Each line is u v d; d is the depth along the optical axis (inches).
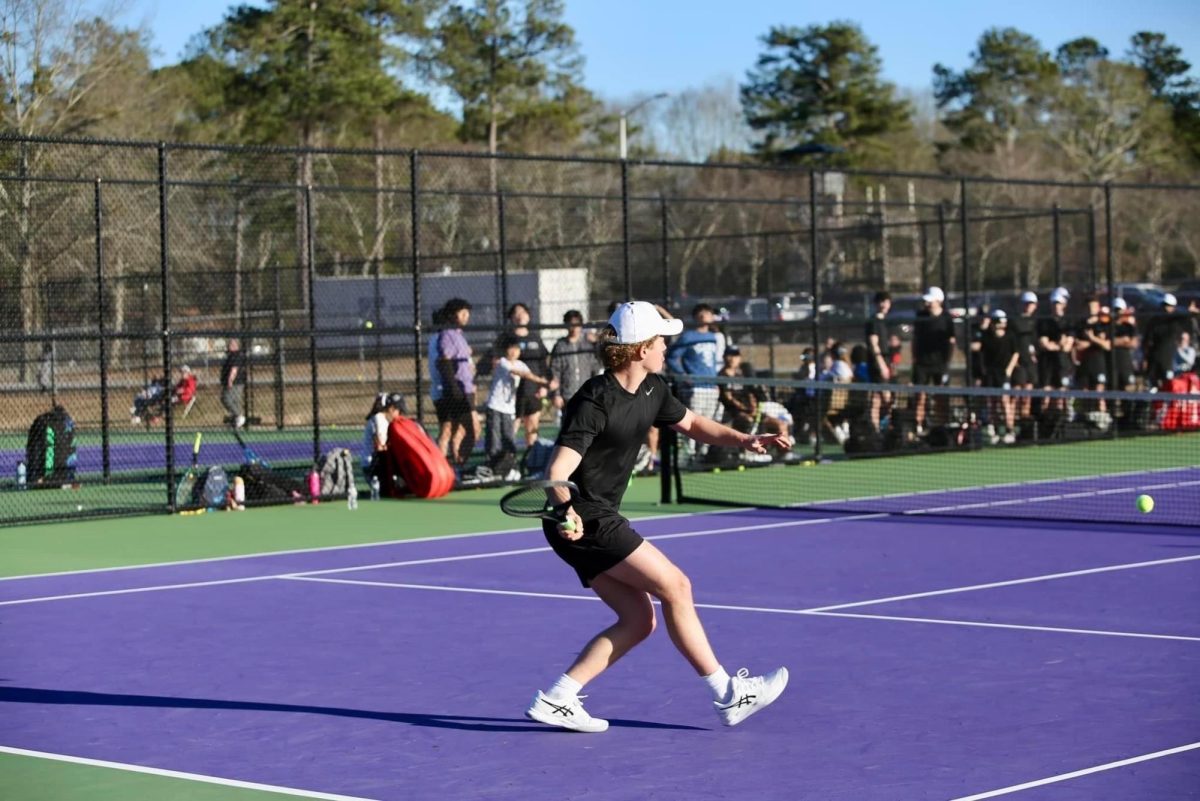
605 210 1888.5
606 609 374.9
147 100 1515.7
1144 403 868.0
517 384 698.8
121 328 1106.1
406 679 299.9
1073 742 244.1
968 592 392.5
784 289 1694.1
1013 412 829.2
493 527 542.9
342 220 1820.9
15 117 1337.4
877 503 603.8
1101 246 2218.3
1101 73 3110.2
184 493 604.7
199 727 264.2
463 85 2394.2
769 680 256.1
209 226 1430.9
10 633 354.3
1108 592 389.1
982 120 3253.0
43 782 229.5
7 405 1014.4
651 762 237.3
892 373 847.7
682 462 727.7
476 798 219.0
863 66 2979.8
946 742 245.6
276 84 1876.2
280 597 400.8
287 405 1142.3
